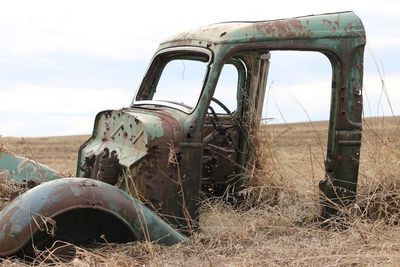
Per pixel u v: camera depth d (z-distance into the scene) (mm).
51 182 4574
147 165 5211
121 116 5742
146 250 4531
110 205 4574
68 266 4254
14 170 6738
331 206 5418
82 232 4672
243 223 5273
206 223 5340
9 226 4367
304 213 5637
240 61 6258
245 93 6242
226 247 4730
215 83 5266
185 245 4707
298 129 24500
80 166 6305
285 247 4672
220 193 6164
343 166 5457
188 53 5781
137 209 4680
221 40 5262
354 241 4746
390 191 5531
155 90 6375
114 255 4387
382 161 5812
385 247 4543
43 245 4559
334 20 5441
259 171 6137
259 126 6309
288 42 5320
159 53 6258
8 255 4336
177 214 5219
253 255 4488
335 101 5461
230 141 6168
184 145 5234
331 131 5500
